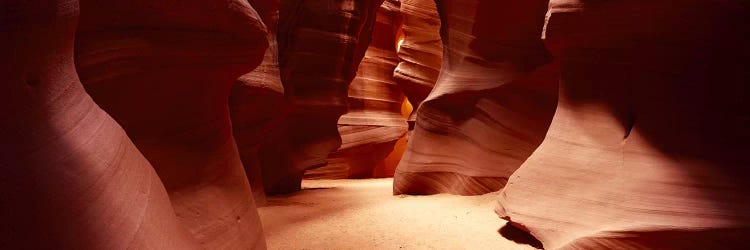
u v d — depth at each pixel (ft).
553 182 16.14
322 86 39.29
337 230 19.07
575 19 15.78
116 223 5.82
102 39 9.05
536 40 25.84
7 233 4.48
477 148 26.99
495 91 26.86
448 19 31.14
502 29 27.12
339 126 57.00
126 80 9.55
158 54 9.82
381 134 61.05
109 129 6.86
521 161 25.02
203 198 10.60
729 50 13.23
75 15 5.96
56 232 4.88
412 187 30.22
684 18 13.46
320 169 55.26
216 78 11.48
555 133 17.35
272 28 29.84
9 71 4.83
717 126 13.26
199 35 10.33
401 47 51.31
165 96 10.30
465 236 17.81
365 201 27.99
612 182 14.30
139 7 9.23
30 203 4.75
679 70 14.06
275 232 18.70
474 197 25.57
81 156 5.65
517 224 16.51
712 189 12.55
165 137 10.30
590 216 14.12
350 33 40.78
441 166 29.01
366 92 61.67
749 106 12.99
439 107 29.81
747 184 12.31
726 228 11.72
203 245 9.87
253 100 27.96
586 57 16.31
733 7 12.69
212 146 11.52
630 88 15.07
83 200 5.39
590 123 15.98
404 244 16.89
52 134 5.31
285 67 36.50
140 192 7.06
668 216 12.55
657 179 13.41
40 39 5.26
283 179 36.14
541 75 25.00
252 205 12.75
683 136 13.65
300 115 38.14
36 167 4.93
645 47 14.56
